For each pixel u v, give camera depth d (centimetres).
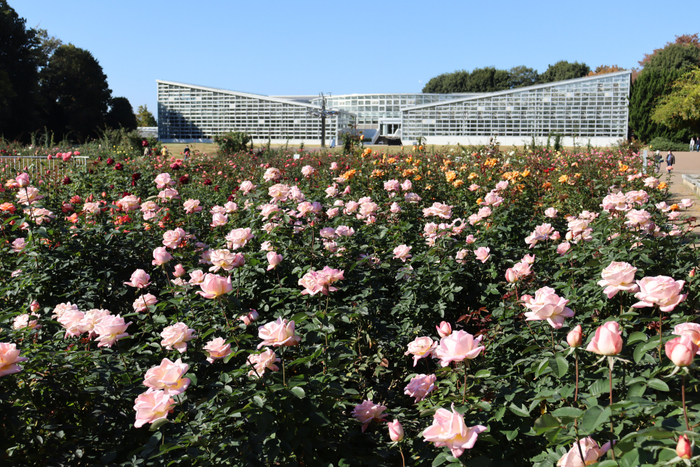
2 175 1013
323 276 245
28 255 378
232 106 6341
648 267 395
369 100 6456
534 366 208
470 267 404
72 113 5541
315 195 657
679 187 1622
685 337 147
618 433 170
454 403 200
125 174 786
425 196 843
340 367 248
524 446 207
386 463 224
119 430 218
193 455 185
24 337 262
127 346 302
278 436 198
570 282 322
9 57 4600
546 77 8375
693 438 134
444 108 5541
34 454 203
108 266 406
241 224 520
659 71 4825
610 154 1747
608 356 153
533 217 592
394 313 366
